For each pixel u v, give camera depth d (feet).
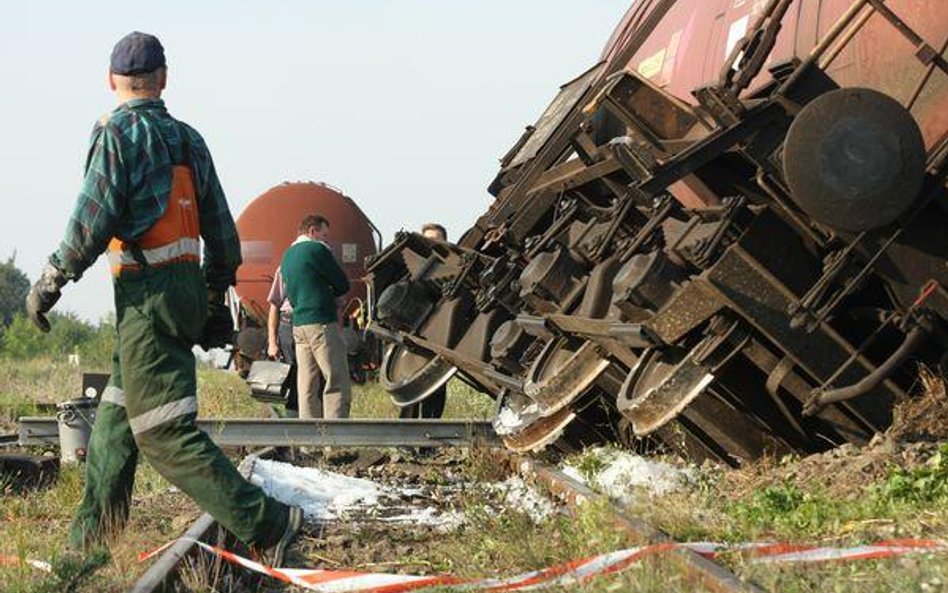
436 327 43.96
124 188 21.94
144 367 22.04
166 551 22.11
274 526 21.90
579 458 34.60
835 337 27.14
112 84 23.09
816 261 27.30
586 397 36.27
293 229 86.43
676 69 37.68
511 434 37.78
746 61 26.76
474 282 43.80
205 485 21.81
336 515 29.86
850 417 28.12
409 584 20.49
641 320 29.60
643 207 34.04
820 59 29.32
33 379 94.53
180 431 21.94
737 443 29.94
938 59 25.88
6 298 247.09
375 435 42.09
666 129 29.78
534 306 36.47
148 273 22.12
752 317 27.07
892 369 26.30
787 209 26.68
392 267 47.50
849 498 24.16
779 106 26.07
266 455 40.60
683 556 19.06
